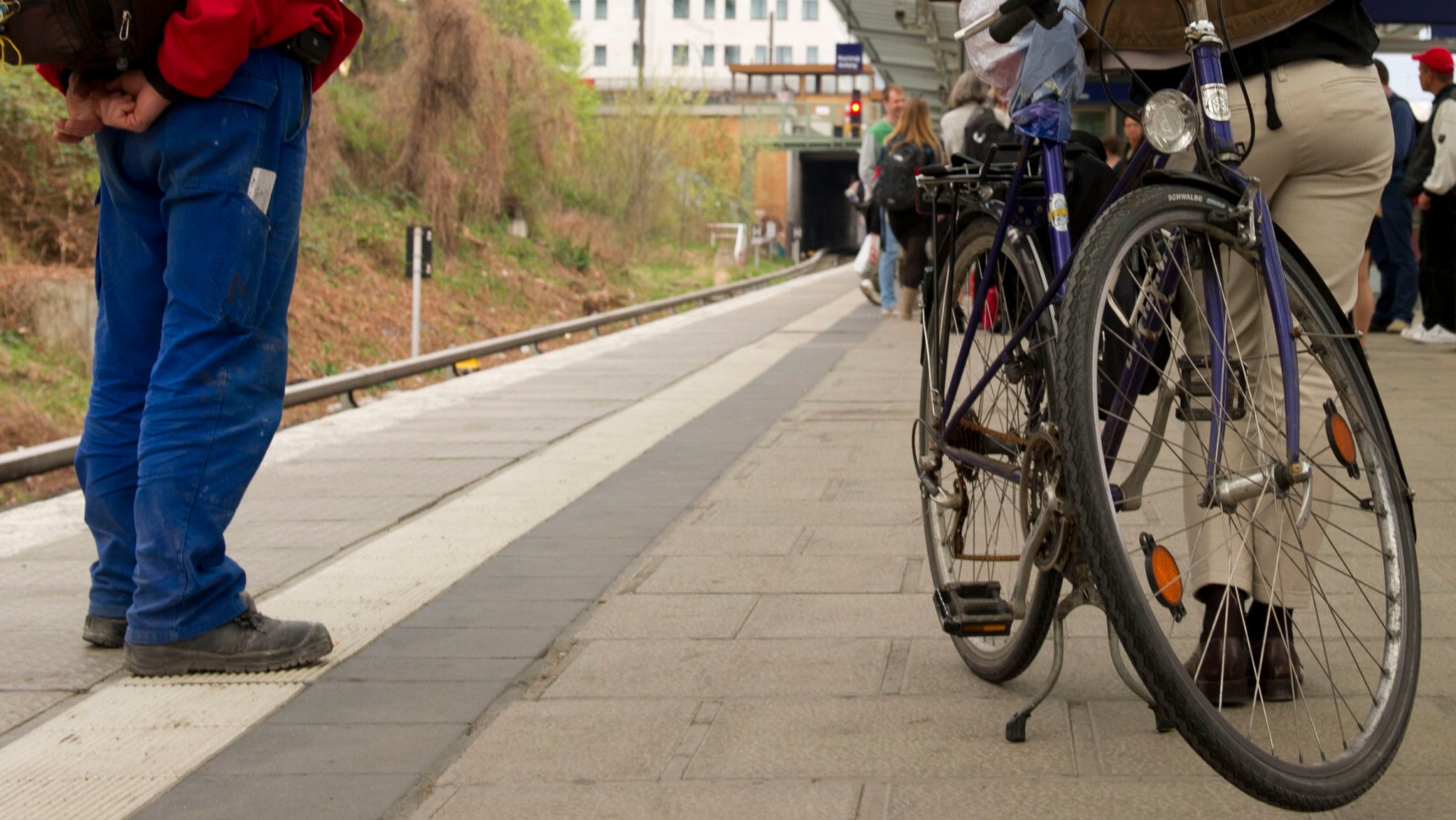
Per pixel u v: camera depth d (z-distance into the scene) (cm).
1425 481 526
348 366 1936
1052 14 271
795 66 9562
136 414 383
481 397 930
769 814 257
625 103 4166
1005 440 296
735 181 5969
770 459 648
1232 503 250
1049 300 264
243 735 311
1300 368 256
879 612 389
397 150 2800
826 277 2616
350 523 543
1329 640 310
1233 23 283
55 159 1738
